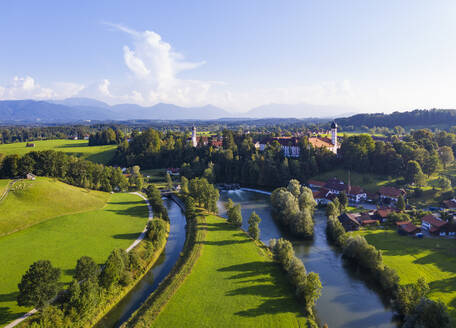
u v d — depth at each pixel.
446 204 118.50
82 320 52.53
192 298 60.78
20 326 49.12
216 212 122.25
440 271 69.12
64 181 150.12
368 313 57.72
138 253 79.25
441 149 174.25
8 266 69.94
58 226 98.44
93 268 59.12
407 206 120.94
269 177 182.75
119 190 170.00
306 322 53.38
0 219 93.75
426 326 45.69
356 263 77.81
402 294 55.81
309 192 128.25
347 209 123.44
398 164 158.38
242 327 52.03
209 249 84.75
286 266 72.50
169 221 115.62
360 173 172.75
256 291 63.41
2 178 137.12
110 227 100.38
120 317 57.22
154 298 61.22
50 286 50.34
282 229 105.56
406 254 78.88
